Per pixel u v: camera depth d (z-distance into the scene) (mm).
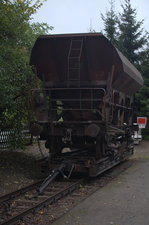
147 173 9977
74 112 9070
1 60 8086
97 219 5348
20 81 9602
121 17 26031
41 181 7980
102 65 8641
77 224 5086
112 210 5867
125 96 11250
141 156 15016
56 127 8883
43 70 9172
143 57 25406
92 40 8508
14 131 10242
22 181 8078
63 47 8781
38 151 13727
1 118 9820
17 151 12742
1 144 12953
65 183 8156
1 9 8469
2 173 8406
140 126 18875
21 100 9781
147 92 23500
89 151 9875
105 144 9125
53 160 9039
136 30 25531
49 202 6113
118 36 26422
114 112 9852
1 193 6809
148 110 23188
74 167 8359
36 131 8484
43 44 8844
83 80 8875
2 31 8828
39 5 9359
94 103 8859
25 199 6457
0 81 7910
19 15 9180
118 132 9742
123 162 12750
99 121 8266
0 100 8414
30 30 10578
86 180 8648
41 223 5086
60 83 9133
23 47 10344
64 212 5668
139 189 7625
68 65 8719
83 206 6074
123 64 8703
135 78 11242
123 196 6910
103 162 9125
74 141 9789
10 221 4961
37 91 8906
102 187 7809
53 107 9227
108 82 8547
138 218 5430
